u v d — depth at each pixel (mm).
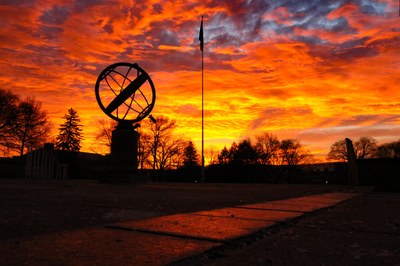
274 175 78312
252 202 8359
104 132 61344
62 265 2273
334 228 4289
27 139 55500
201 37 37906
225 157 78125
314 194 13039
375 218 5473
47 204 6895
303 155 85500
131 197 9438
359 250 3043
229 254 2873
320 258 2768
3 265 2236
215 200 8828
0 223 4379
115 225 3969
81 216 5117
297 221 4914
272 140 86750
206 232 3598
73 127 81750
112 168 20719
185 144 67688
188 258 2574
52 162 47094
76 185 17328
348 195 13078
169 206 6957
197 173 68625
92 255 2557
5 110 51344
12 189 12539
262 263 2602
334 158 90438
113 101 21109
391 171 35469
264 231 3887
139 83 21219
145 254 2625
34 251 2650
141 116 21281
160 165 65188
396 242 3418
